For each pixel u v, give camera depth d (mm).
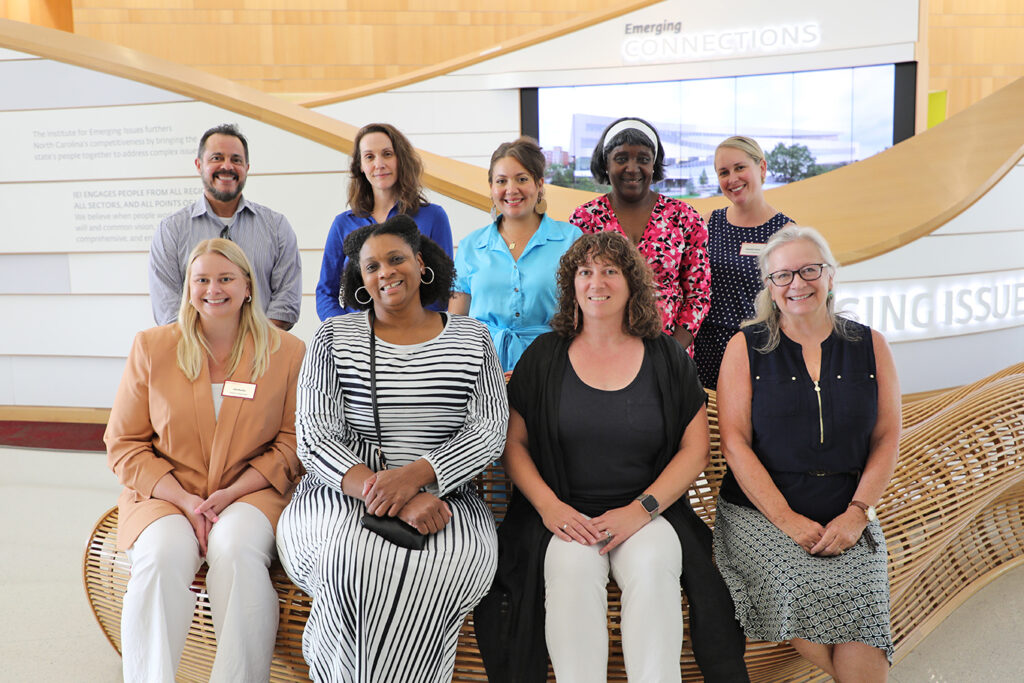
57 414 4699
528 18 11039
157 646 1935
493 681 1935
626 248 2139
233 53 10914
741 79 8320
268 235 3207
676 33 8102
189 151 4223
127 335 4520
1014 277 4902
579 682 1825
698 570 1947
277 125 4137
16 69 4273
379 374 2064
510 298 2633
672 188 8719
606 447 2080
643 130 2721
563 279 2184
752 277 2867
